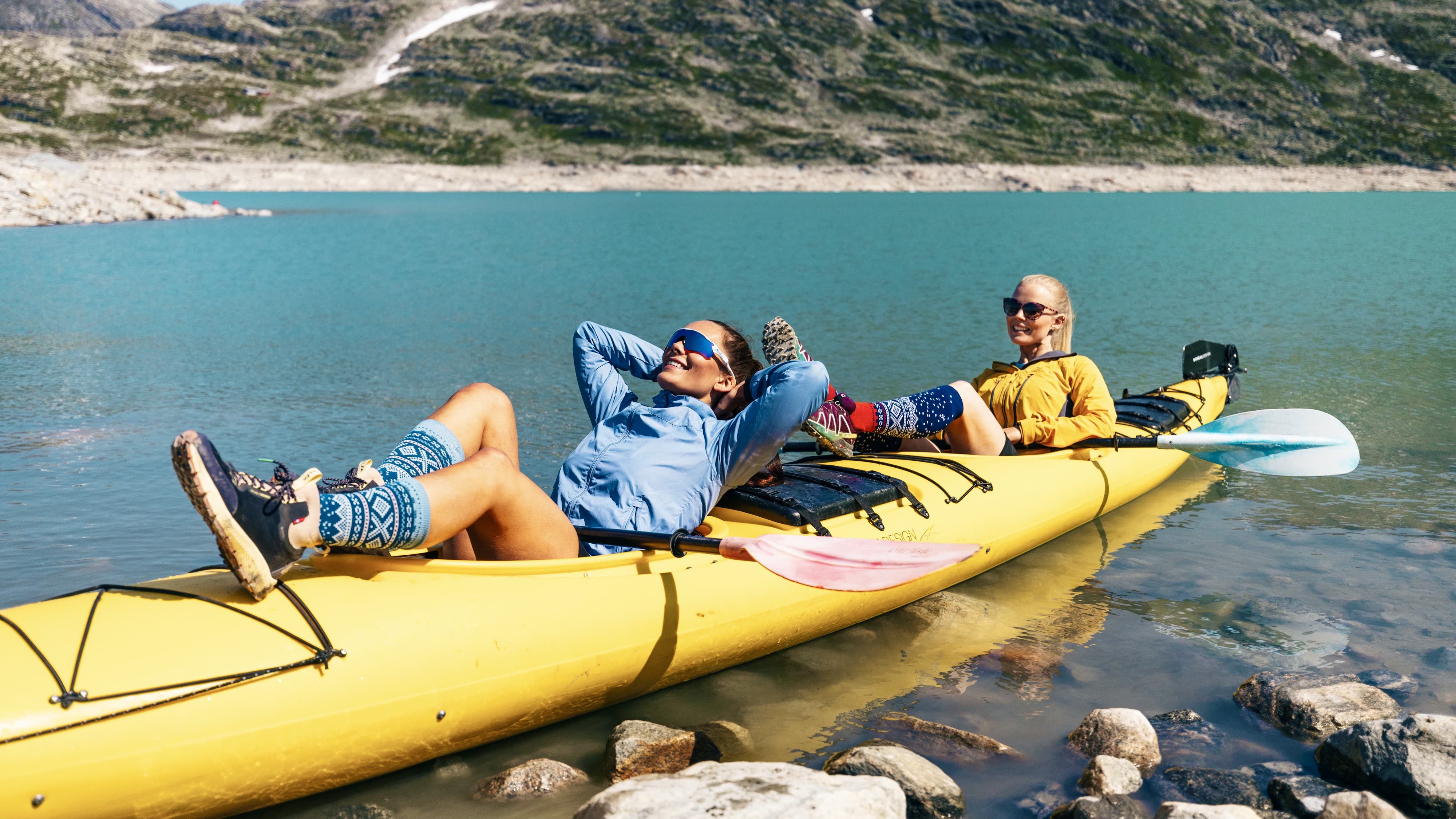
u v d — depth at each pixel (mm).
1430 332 10102
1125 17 116688
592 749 2742
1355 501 4926
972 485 4027
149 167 74750
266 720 2279
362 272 16703
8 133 80688
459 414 2867
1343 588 3787
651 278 15469
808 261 18266
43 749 2051
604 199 56438
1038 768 2588
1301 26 121125
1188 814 2223
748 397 3336
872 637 3457
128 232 26938
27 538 4301
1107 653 3281
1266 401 7086
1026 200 55375
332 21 128500
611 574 2902
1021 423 4605
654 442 3139
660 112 93000
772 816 2070
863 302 12445
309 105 96438
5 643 2180
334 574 2602
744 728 2818
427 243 23375
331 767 2410
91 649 2197
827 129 91312
